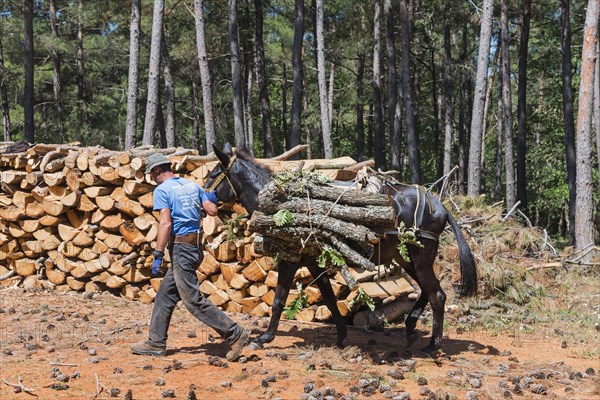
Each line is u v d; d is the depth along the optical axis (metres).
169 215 6.61
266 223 6.75
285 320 8.73
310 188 6.87
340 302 8.38
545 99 38.41
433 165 49.78
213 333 8.01
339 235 6.73
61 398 5.55
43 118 35.59
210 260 9.20
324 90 23.77
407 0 30.66
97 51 34.97
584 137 15.36
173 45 34.97
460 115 38.00
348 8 31.83
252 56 38.44
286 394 5.72
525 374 6.58
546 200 33.00
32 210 10.31
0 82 32.78
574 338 8.41
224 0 33.50
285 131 41.66
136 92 18.50
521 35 31.36
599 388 6.03
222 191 7.46
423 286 7.14
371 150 44.06
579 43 32.94
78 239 10.02
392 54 27.88
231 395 5.70
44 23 34.78
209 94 21.20
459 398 5.79
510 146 28.42
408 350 7.26
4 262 10.92
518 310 9.93
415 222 6.98
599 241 25.34
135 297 9.86
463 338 8.24
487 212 13.62
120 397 5.59
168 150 9.55
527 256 12.59
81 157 9.70
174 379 6.09
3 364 6.49
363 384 5.93
